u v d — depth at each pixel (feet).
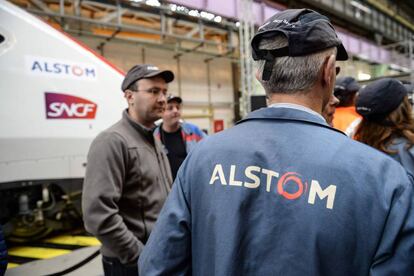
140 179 4.69
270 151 1.91
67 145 8.42
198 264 1.97
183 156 9.43
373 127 4.35
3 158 7.47
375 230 1.62
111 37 20.08
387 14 33.68
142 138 5.00
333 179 1.72
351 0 27.63
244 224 1.83
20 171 7.70
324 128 1.94
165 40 22.24
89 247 8.64
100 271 7.32
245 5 13.35
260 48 2.08
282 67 1.99
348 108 6.11
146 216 4.71
